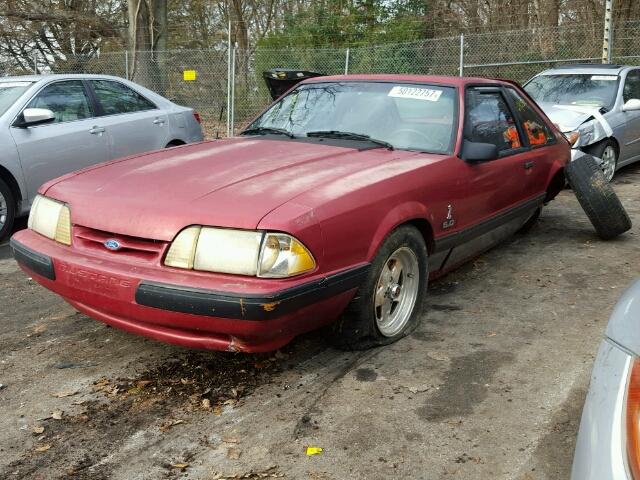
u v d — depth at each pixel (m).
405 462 2.72
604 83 9.29
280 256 2.92
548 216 7.13
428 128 4.39
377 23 17.17
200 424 3.00
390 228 3.50
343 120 4.59
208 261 2.96
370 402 3.19
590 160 5.96
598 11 17.91
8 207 6.32
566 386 3.35
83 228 3.33
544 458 2.75
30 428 2.98
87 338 3.96
